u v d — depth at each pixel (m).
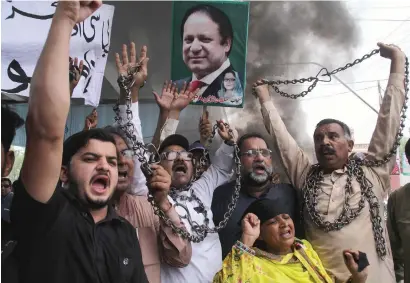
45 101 1.31
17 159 4.48
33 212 1.42
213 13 3.52
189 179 2.62
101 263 1.65
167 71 6.66
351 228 2.50
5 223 1.48
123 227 1.81
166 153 2.58
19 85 2.54
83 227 1.66
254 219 2.24
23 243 1.51
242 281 2.08
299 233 2.69
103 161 1.77
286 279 2.16
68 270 1.57
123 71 2.61
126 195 2.36
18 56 2.55
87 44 3.00
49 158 1.35
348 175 2.60
